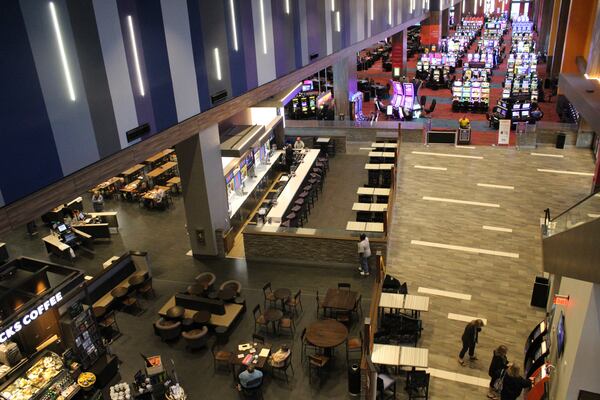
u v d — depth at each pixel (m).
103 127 9.92
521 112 28.86
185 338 12.13
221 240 16.22
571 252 9.22
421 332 12.88
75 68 9.11
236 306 13.38
